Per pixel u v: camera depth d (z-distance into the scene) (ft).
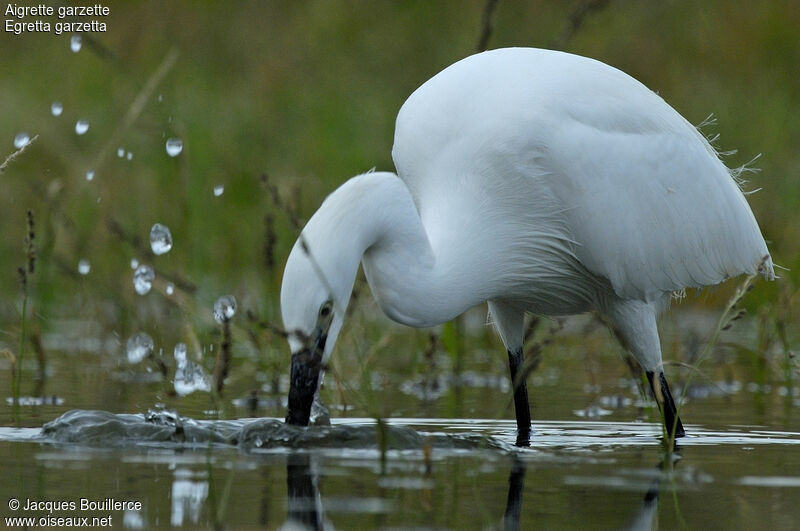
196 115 71.20
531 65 34.78
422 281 30.81
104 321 50.44
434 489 24.58
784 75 79.71
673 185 35.83
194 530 21.58
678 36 81.82
